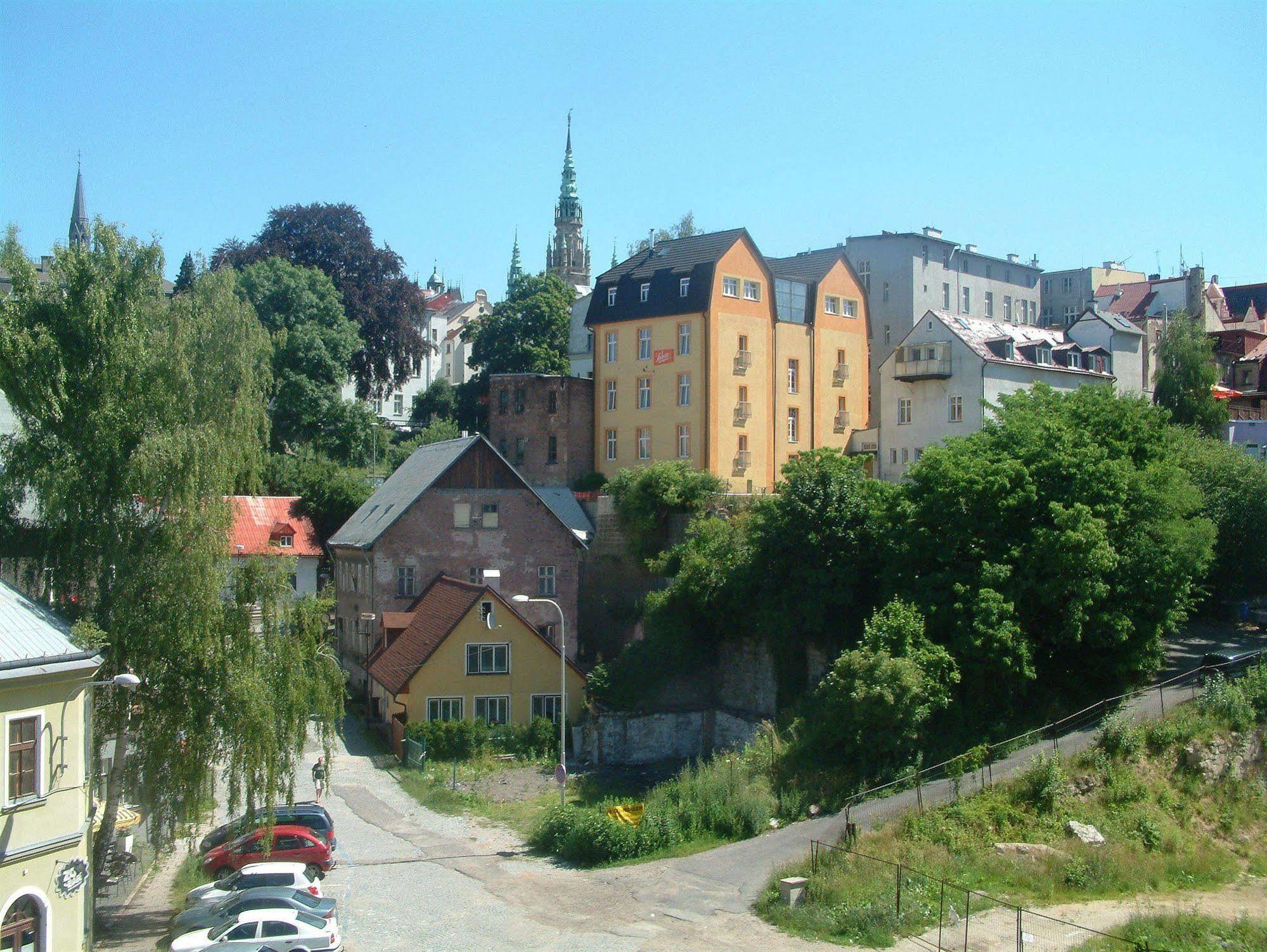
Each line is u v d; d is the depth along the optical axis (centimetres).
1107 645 3538
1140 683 3716
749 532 4612
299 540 6506
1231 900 2633
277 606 2820
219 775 2972
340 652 5928
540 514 5516
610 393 6619
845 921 2403
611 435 6600
